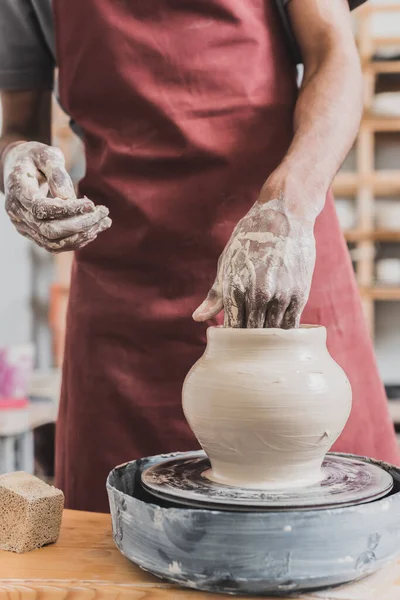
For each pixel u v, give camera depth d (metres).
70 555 0.83
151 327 1.19
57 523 0.87
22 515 0.84
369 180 3.93
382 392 1.31
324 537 0.68
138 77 1.19
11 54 1.45
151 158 1.19
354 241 4.02
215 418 0.80
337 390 0.81
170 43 1.17
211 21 1.17
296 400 0.78
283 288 0.89
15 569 0.79
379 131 4.04
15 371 2.68
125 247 1.21
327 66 1.13
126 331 1.21
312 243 0.94
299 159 1.02
